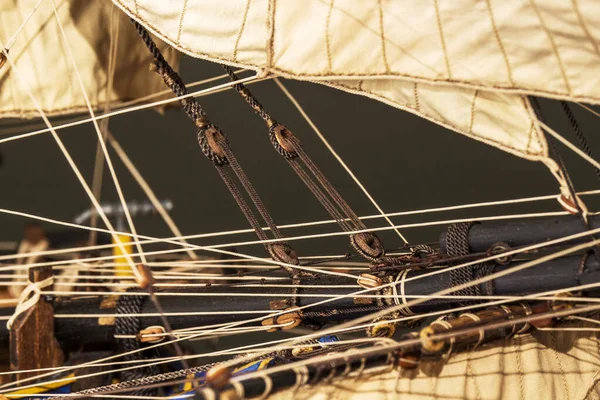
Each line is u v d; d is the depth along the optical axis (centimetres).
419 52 178
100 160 506
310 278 205
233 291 211
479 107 182
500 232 184
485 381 194
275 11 184
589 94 170
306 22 183
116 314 214
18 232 600
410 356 175
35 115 308
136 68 320
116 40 307
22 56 299
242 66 191
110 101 320
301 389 175
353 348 191
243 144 671
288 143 208
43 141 703
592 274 176
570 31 167
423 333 170
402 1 177
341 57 182
